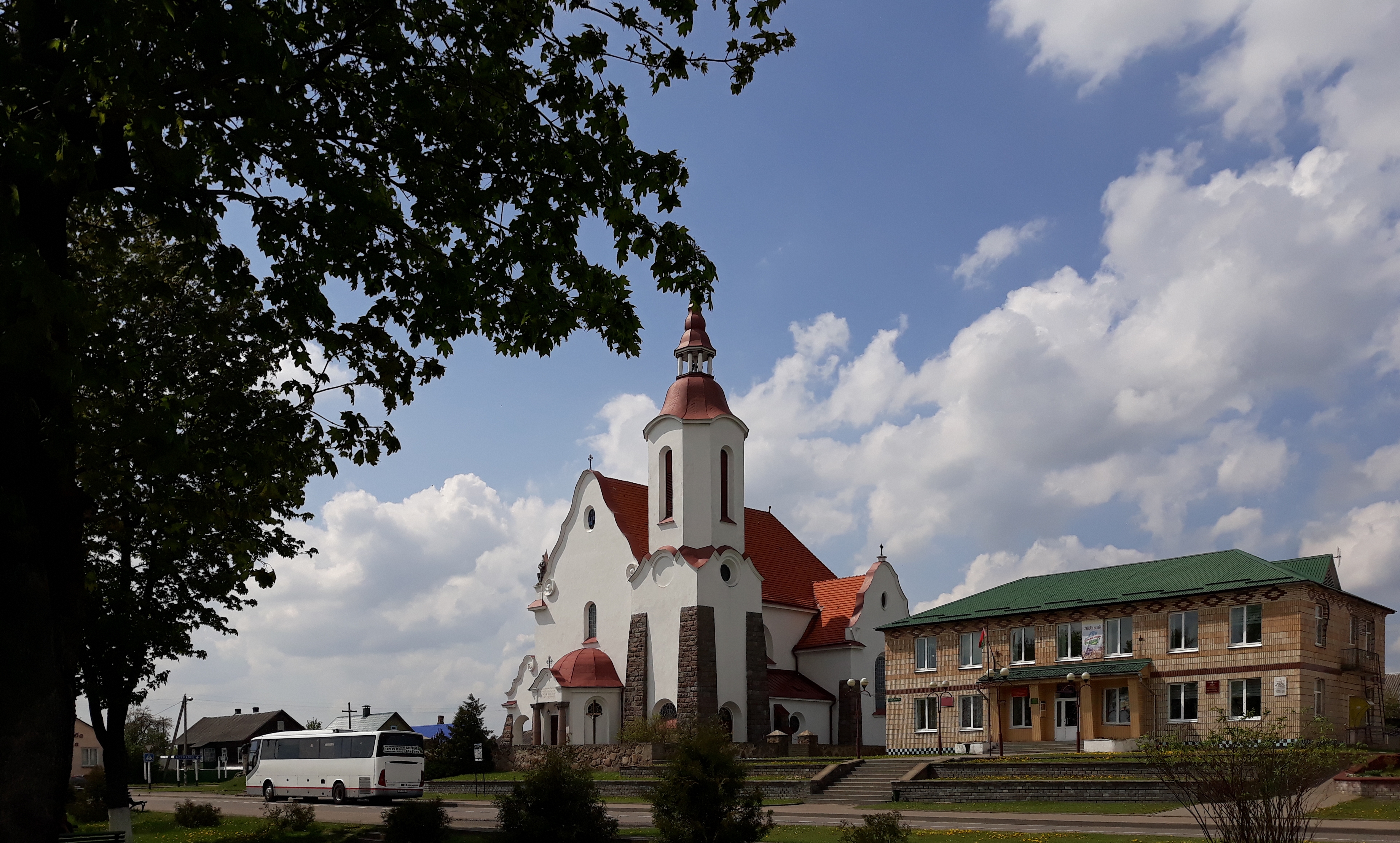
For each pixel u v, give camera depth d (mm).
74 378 12969
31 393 14672
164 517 23062
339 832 35219
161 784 97500
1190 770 20031
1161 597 47125
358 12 16875
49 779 14078
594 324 19969
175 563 28875
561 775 26531
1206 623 45906
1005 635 52438
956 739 53500
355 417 20031
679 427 66562
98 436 15914
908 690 56125
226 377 21141
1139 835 26969
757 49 18359
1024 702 51188
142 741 118688
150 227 24203
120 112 14086
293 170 16266
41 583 14266
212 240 17078
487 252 19109
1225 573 47031
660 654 63906
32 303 12422
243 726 116188
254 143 15008
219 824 40312
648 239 18688
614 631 66875
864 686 60531
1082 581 52906
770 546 74938
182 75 13859
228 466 20344
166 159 14477
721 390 68250
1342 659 45656
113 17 11836
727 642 63719
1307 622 43562
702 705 61469
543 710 65312
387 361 20000
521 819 25906
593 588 68812
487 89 17766
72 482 15609
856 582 71062
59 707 14391
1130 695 46938
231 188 16609
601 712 64812
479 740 67875
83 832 37719
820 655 68500
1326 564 46250
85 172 14805
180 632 28703
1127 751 45938
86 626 26688
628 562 67062
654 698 63719
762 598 66812
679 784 23875
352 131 17641
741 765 24734
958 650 54312
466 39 17328
